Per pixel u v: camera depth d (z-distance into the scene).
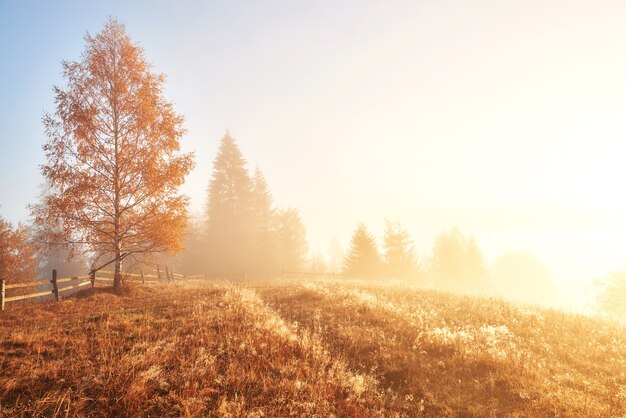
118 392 5.97
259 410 5.77
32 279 25.89
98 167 14.77
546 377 7.07
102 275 32.44
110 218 15.38
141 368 6.75
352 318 11.39
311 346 8.44
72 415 5.36
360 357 8.36
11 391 5.89
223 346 8.15
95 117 14.67
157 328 9.42
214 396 6.20
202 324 9.64
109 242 15.44
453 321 11.22
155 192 15.16
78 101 14.33
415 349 8.69
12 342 7.91
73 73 14.45
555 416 5.82
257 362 7.37
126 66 15.31
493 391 6.71
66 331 8.91
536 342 9.21
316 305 13.21
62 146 13.96
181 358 7.30
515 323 10.91
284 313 12.12
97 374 6.46
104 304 12.55
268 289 17.94
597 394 6.52
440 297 15.70
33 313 10.92
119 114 15.32
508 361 7.56
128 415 5.49
